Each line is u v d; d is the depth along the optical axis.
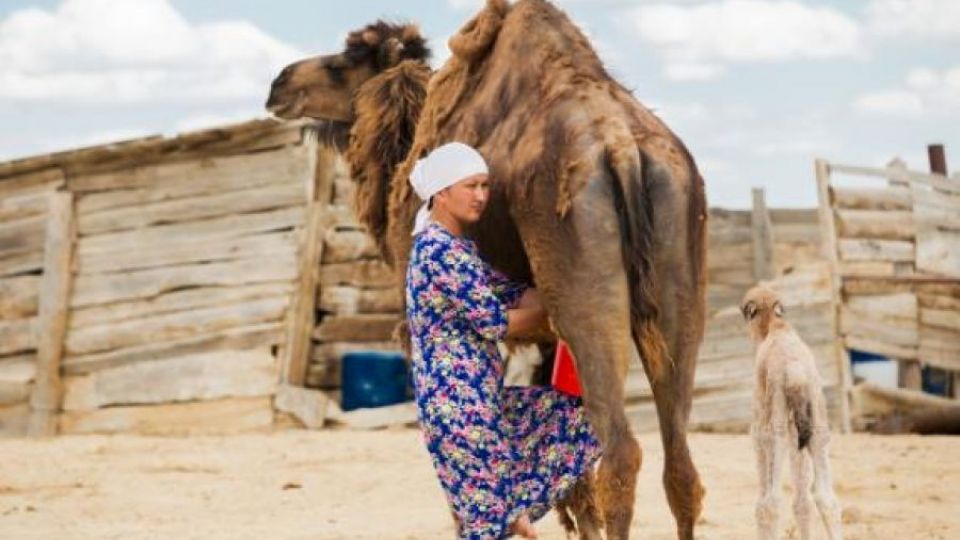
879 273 20.59
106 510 12.45
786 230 27.20
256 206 20.34
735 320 20.09
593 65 8.08
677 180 7.39
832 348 19.86
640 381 20.19
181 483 14.29
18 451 17.30
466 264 7.14
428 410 7.18
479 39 8.54
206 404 20.25
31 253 20.75
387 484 14.09
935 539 9.79
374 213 9.99
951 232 21.38
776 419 8.58
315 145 20.19
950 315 20.50
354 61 10.86
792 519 10.96
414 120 9.90
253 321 20.25
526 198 7.52
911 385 20.31
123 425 20.42
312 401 19.92
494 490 7.14
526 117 7.88
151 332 20.50
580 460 7.35
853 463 14.68
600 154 7.31
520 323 7.40
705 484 13.30
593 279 7.22
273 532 11.02
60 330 20.56
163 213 20.58
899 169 20.95
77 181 20.78
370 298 20.56
